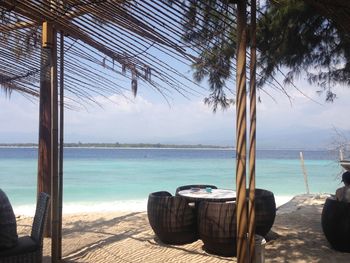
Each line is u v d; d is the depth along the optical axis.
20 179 23.45
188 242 6.30
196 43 3.46
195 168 37.16
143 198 15.64
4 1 3.25
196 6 2.98
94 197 15.96
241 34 3.02
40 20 3.78
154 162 50.12
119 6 3.01
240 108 3.05
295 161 59.03
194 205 6.38
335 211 5.89
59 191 5.28
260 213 5.84
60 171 5.30
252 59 3.33
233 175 28.61
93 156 74.56
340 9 3.31
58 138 5.14
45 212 3.97
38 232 3.96
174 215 6.11
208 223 5.65
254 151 3.39
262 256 4.16
